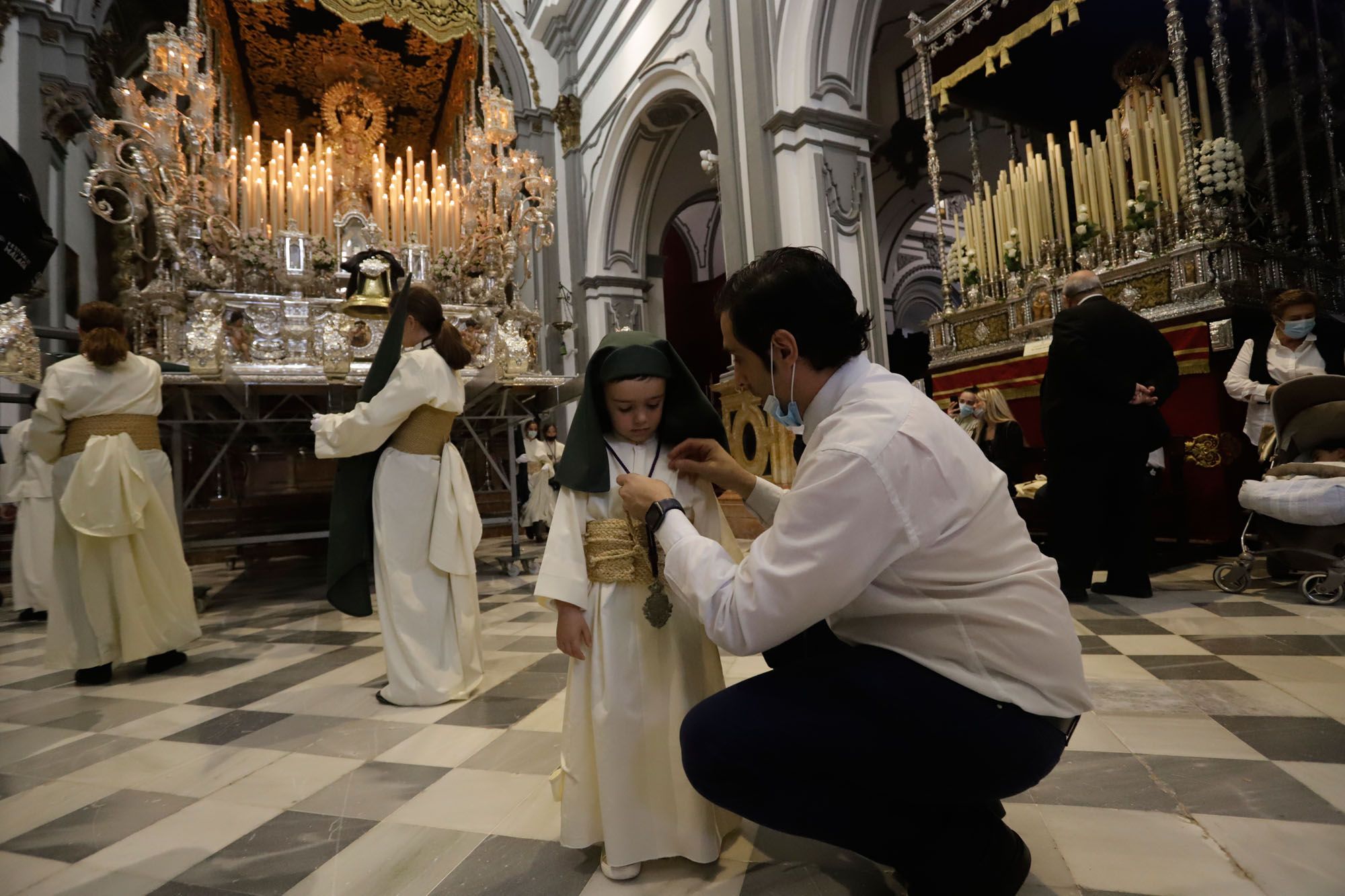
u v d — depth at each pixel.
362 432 2.83
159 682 3.33
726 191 7.81
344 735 2.50
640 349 1.58
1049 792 1.79
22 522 5.20
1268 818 1.60
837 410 1.25
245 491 7.95
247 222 7.99
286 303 7.21
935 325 7.77
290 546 7.88
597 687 1.57
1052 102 7.93
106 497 3.29
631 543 1.60
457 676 2.88
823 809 1.27
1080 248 6.50
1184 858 1.46
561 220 12.30
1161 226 5.80
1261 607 3.61
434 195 8.86
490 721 2.59
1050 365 3.88
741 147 7.74
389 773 2.15
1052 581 1.23
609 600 1.59
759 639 1.16
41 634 4.70
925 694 1.17
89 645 3.29
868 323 1.33
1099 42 7.13
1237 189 5.33
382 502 2.90
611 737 1.53
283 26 9.25
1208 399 5.14
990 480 1.23
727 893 1.46
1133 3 6.64
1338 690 2.39
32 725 2.74
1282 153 6.56
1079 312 3.79
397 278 5.75
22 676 3.53
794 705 1.25
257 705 2.90
